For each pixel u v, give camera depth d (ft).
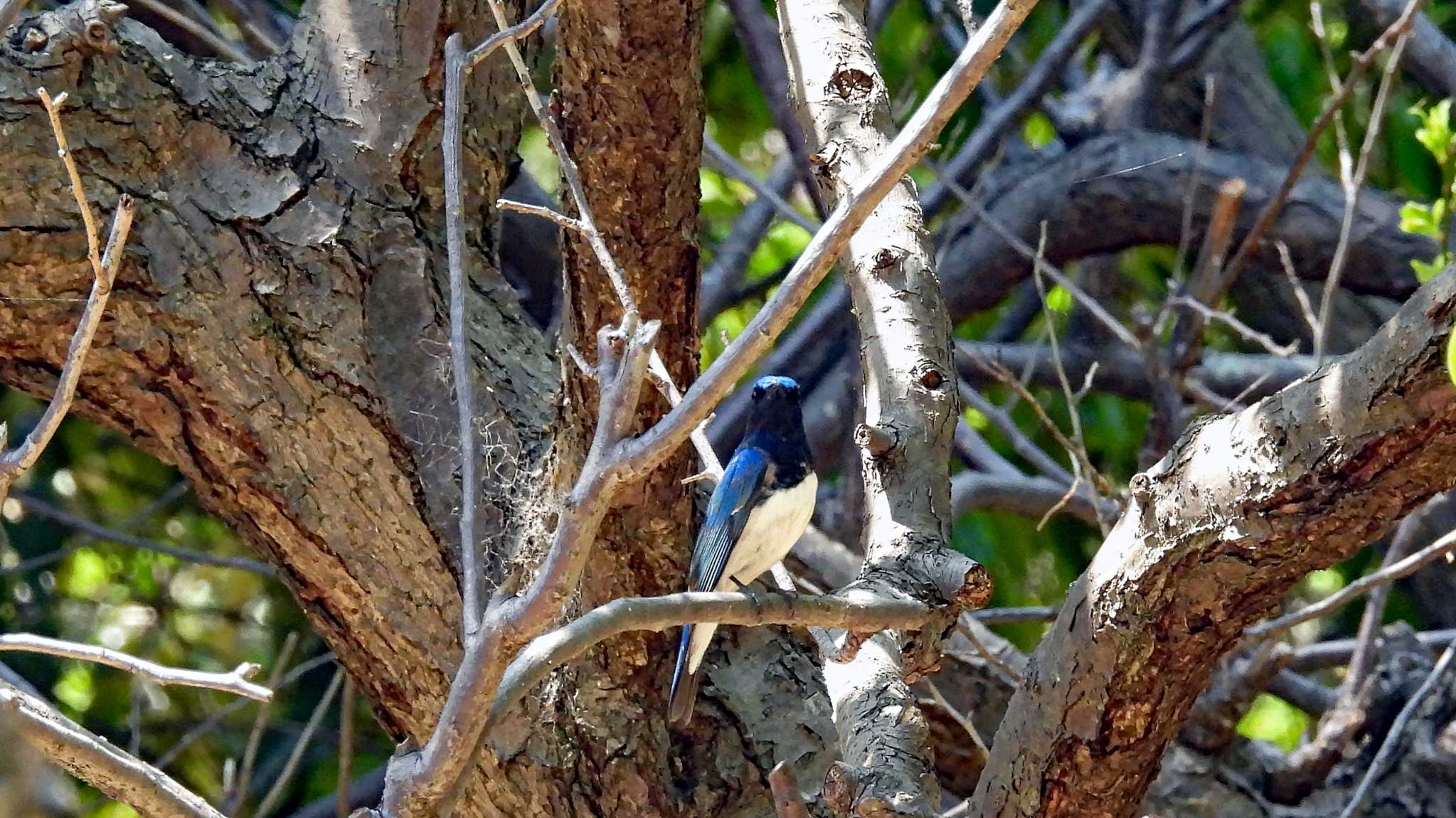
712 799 30.12
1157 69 56.54
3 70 28.86
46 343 29.19
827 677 27.30
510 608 18.53
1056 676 25.50
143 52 30.25
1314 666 47.14
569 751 29.30
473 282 32.94
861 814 23.73
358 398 30.22
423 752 19.65
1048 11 63.31
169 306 29.32
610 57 24.64
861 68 32.07
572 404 26.76
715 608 21.09
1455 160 39.99
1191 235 54.29
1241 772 40.29
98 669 57.62
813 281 18.49
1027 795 26.25
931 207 52.70
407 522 30.04
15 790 12.28
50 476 59.93
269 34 49.37
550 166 66.33
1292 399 22.16
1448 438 20.84
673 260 26.58
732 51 60.49
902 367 29.32
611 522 28.17
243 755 57.11
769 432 31.19
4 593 57.77
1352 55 42.75
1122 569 24.04
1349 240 46.60
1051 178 55.26
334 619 30.91
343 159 31.65
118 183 29.40
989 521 57.16
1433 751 39.63
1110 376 58.08
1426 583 55.83
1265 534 22.45
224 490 30.42
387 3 32.68
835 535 51.21
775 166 59.88
